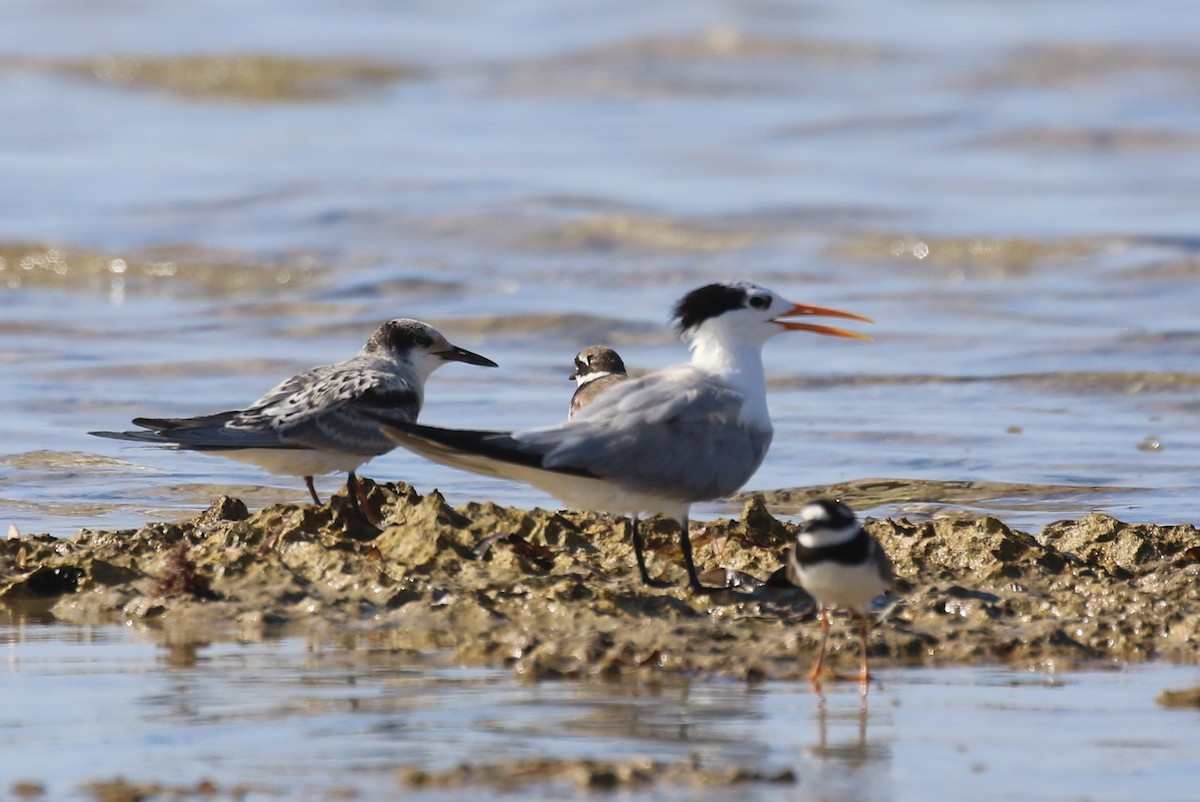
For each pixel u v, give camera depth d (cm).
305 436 1277
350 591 1085
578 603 1042
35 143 4141
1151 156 3825
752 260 2909
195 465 1598
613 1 5828
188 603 1056
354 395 1300
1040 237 2931
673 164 3759
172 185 3522
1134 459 1614
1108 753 761
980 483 1519
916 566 1135
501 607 1046
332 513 1233
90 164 3828
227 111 4794
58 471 1548
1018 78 4731
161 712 817
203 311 2520
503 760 740
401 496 1301
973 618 1026
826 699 859
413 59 5306
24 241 2950
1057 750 766
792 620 1027
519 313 2427
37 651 952
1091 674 914
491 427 1716
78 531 1249
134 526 1326
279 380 2000
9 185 3525
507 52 5344
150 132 4369
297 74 5194
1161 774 728
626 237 3033
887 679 902
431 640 984
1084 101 4391
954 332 2305
